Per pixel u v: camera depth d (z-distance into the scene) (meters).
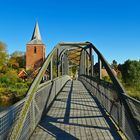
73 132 7.78
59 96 17.16
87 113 10.81
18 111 5.62
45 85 10.53
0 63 88.94
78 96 17.23
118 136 7.35
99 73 13.79
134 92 39.75
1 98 51.88
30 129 7.08
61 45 17.66
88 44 18.11
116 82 8.20
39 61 110.31
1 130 4.42
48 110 11.46
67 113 10.80
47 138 7.13
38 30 118.75
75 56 47.19
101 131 7.90
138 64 83.94
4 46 93.44
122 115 7.43
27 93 6.73
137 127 5.59
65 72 35.91
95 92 16.34
